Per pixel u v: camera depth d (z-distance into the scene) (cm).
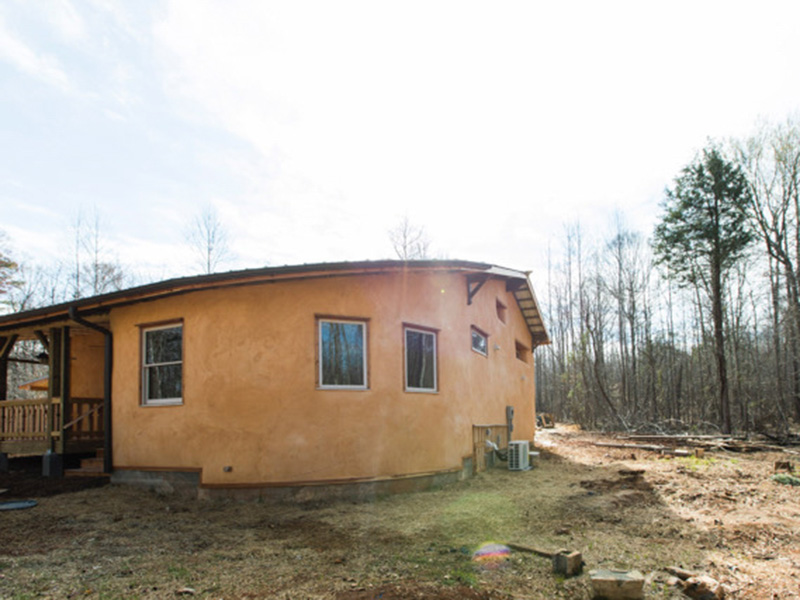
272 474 808
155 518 704
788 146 2811
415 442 904
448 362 1003
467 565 500
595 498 827
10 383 2822
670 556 532
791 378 2772
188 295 877
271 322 841
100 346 1199
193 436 841
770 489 907
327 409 835
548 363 5381
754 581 462
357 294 887
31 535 614
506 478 1033
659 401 3581
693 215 2719
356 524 667
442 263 945
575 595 427
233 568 496
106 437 933
